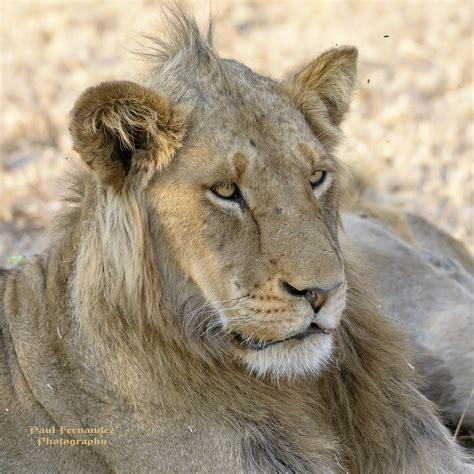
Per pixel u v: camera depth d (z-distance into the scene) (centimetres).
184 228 830
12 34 3005
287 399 890
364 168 1539
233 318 827
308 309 799
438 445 964
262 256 812
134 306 845
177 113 826
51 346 898
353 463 939
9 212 1747
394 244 1268
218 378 866
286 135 851
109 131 821
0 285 977
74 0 3341
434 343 1172
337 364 912
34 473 895
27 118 2217
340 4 3053
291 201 824
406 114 2164
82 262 877
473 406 1143
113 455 877
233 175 822
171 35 909
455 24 2791
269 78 927
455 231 1698
